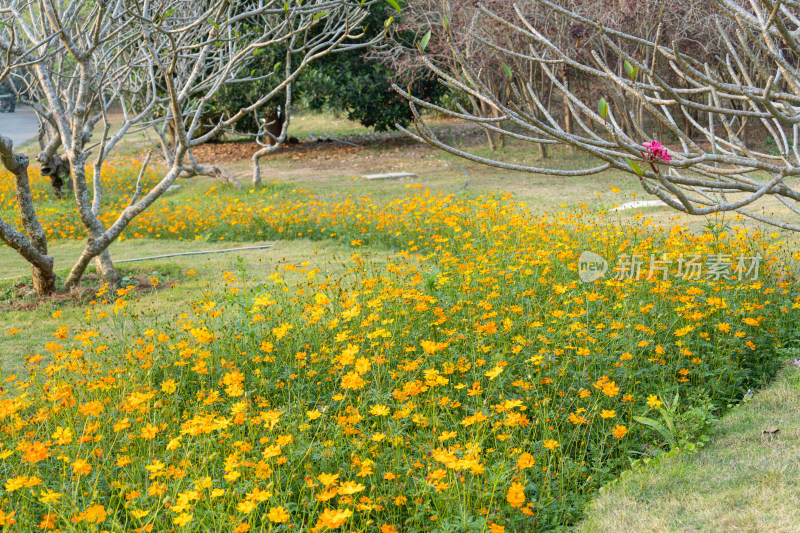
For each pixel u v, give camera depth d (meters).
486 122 2.36
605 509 2.78
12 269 8.13
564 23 12.87
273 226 9.66
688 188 3.18
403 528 2.80
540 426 3.53
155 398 3.83
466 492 2.79
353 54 19.25
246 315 4.93
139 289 7.14
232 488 2.83
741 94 2.48
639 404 3.76
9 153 6.32
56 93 7.64
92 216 6.96
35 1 7.04
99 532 2.55
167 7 6.32
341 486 2.62
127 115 7.26
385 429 3.47
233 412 3.10
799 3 2.30
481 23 13.66
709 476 2.91
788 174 2.36
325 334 4.62
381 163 17.08
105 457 3.10
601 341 4.18
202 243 9.41
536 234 6.91
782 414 3.45
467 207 9.15
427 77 17.91
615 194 11.20
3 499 2.81
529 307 4.75
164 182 7.13
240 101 17.55
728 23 11.31
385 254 8.23
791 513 2.48
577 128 16.86
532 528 2.76
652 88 2.36
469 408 3.53
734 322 4.53
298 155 19.31
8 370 4.81
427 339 4.55
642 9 12.19
